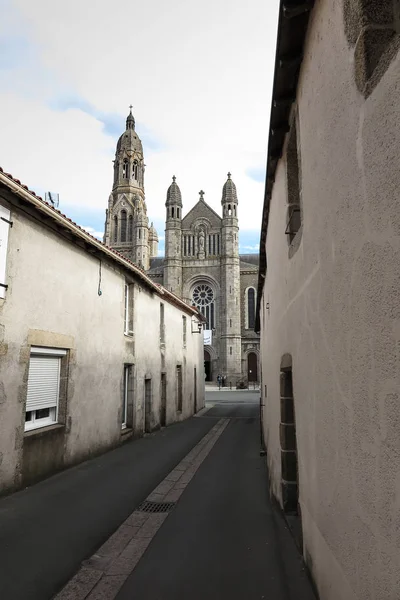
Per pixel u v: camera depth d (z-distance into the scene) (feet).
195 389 82.38
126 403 42.16
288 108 14.85
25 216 24.38
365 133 6.89
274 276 22.45
